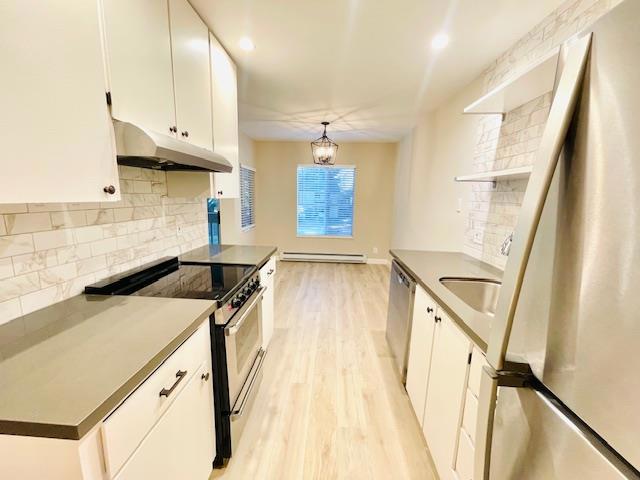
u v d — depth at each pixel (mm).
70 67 851
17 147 726
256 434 1697
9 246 1006
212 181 1960
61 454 616
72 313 1085
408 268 1947
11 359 792
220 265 1893
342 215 6047
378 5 1532
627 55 399
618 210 413
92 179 944
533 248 554
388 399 2008
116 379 711
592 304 451
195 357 1116
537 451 554
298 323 3178
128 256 1586
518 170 1342
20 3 712
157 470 885
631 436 402
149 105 1227
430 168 3498
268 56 2129
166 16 1340
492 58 2082
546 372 536
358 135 5016
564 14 1485
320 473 1474
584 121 462
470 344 1074
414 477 1464
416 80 2508
